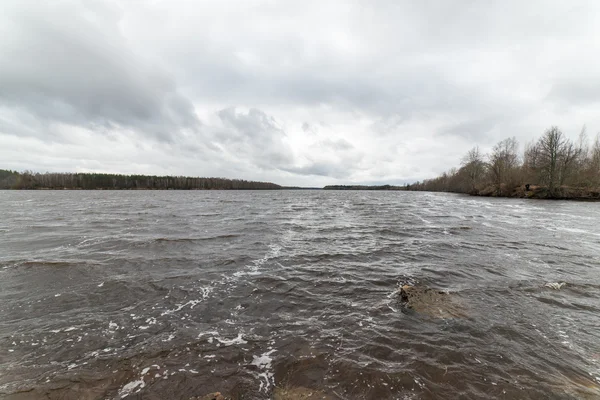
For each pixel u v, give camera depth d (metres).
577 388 4.66
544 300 8.20
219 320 7.26
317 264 12.16
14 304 8.27
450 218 27.33
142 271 11.22
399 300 8.39
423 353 5.66
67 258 12.98
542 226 21.91
